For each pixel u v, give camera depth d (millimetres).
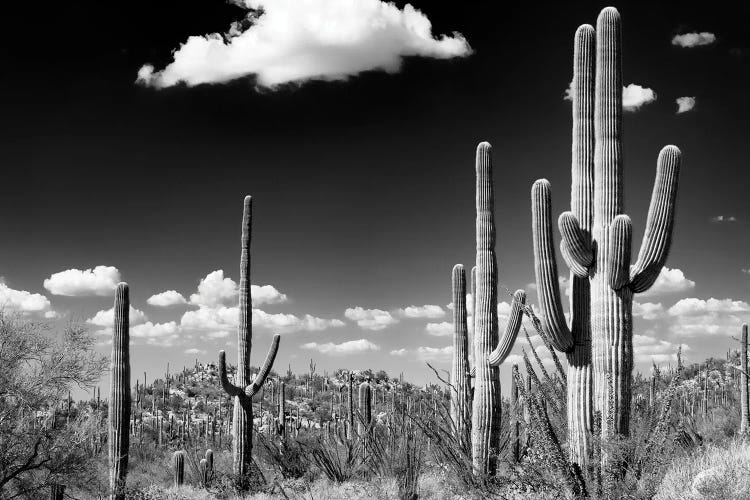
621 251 8617
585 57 10320
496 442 11820
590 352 9250
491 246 12797
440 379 13094
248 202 20281
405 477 11984
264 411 61500
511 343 11812
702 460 8742
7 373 14164
